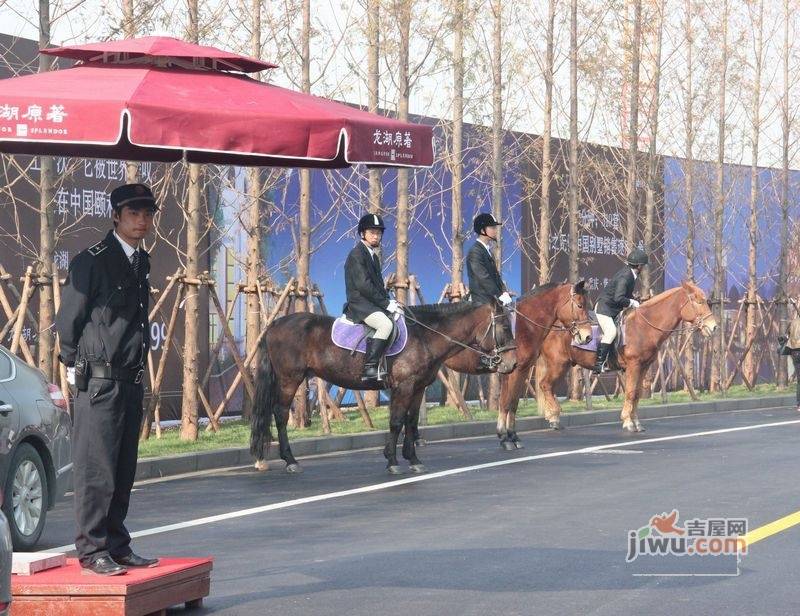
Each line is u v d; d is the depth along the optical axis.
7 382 10.68
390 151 9.01
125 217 8.01
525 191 28.41
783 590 8.48
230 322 22.61
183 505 13.14
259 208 22.17
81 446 7.91
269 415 16.28
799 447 18.55
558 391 29.72
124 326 7.94
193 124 7.98
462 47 23.45
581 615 7.79
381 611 7.97
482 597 8.34
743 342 35.09
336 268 24.66
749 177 34.56
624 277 21.92
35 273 17.11
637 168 29.64
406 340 15.72
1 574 6.32
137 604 7.58
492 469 16.05
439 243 26.64
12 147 9.98
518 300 19.19
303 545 10.51
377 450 19.38
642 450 18.33
